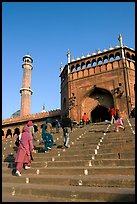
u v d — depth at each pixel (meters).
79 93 26.80
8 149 12.08
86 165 6.57
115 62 25.81
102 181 4.88
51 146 9.50
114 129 12.66
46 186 5.15
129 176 5.10
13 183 5.92
